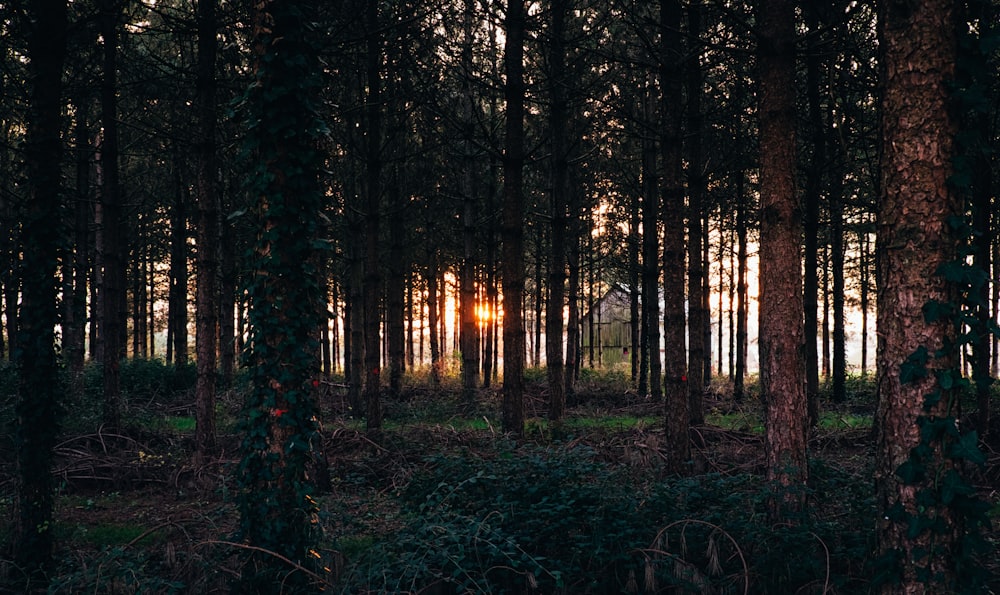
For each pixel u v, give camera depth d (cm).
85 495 975
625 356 4169
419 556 586
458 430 1359
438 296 3222
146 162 2130
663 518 659
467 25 1325
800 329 678
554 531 636
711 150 1549
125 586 550
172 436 1291
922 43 407
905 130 413
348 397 1866
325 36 890
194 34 1059
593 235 2319
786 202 680
